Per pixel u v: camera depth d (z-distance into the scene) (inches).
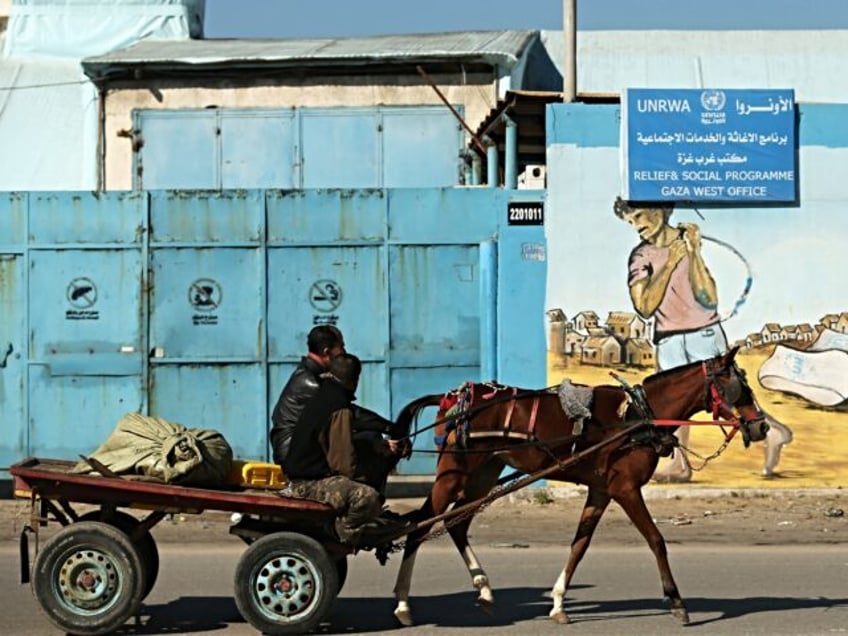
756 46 845.8
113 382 592.1
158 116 815.7
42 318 591.5
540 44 850.1
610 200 593.0
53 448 591.5
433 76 810.2
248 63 802.8
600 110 591.5
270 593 332.5
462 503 374.3
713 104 587.5
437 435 371.9
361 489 336.2
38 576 331.6
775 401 592.7
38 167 860.6
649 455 359.3
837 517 553.3
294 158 810.8
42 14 911.0
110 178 822.5
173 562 462.3
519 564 460.1
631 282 592.7
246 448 593.0
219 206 593.0
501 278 593.3
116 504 340.8
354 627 354.3
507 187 618.2
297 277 593.9
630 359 592.1
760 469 591.5
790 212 594.2
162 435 349.1
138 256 591.8
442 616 369.7
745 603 386.6
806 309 593.9
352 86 812.0
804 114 592.7
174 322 593.0
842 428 591.5
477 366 595.8
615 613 372.5
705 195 588.1
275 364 593.6
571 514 569.0
